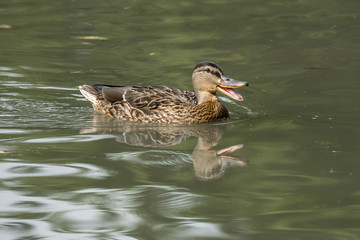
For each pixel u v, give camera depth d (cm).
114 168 1173
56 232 919
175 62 2002
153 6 2688
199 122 1541
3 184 1088
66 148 1292
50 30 2336
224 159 1230
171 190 1069
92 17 2519
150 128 1498
